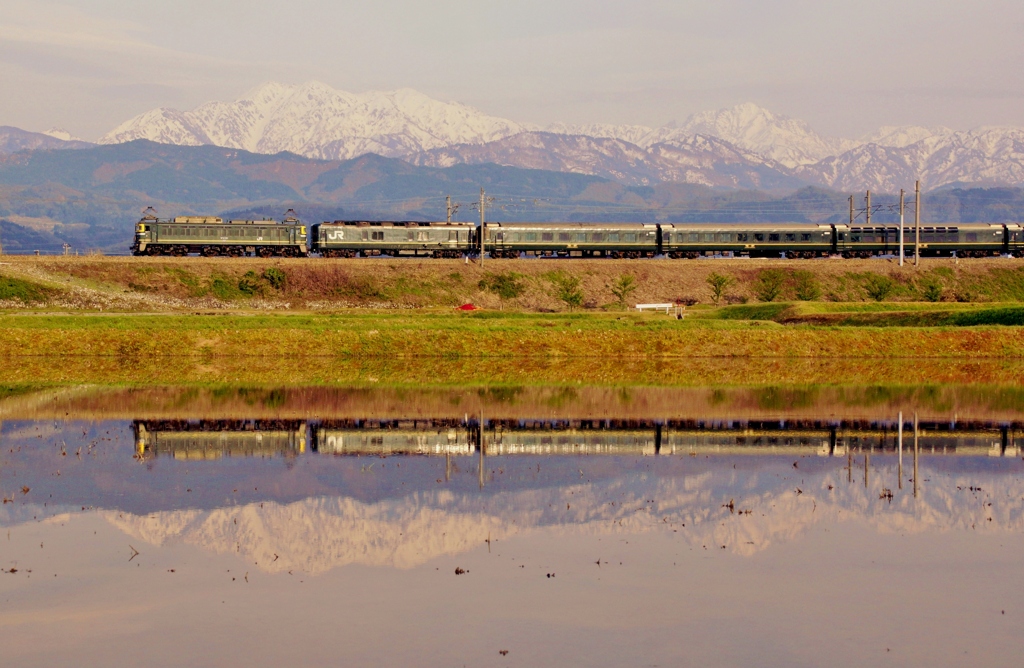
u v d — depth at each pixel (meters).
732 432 73.56
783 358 128.12
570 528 48.06
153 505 51.66
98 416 78.62
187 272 177.12
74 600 38.38
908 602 38.53
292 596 38.91
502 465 61.81
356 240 195.38
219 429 73.44
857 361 125.69
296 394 92.31
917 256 199.38
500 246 197.75
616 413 82.12
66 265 172.38
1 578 40.59
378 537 46.41
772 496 54.25
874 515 50.47
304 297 176.62
